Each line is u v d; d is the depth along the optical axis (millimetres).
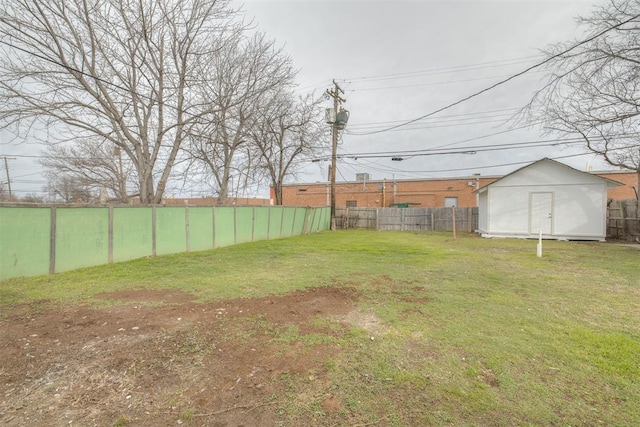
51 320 3707
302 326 3490
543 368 2594
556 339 3152
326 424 1944
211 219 10750
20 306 4234
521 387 2322
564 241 12750
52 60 8086
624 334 3283
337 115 18016
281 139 17656
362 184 28609
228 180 14828
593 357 2779
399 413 2037
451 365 2643
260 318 3736
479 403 2135
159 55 10898
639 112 8953
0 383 2395
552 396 2215
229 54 12617
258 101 14117
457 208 19188
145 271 6566
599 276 6039
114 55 10164
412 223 20016
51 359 2766
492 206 14352
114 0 9594
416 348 2955
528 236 13750
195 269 6777
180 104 11422
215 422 1972
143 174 11070
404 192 27375
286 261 7824
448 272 6402
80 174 16250
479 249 10125
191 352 2887
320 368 2594
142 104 10938
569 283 5477
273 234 14438
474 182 25625
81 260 7055
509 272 6418
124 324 3566
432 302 4375
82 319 3734
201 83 11781
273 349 2938
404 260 7918
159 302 4391
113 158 15414
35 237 6270
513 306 4203
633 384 2361
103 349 2949
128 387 2346
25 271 6113
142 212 8547
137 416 2027
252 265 7266
